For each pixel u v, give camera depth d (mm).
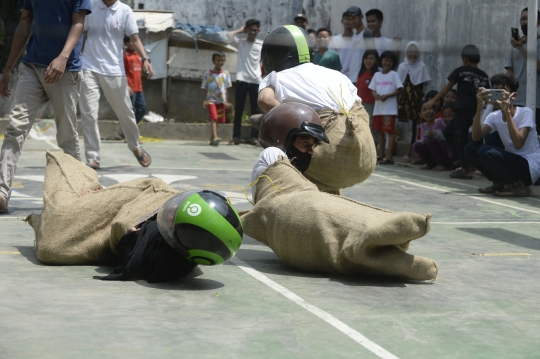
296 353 3176
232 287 4270
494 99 8758
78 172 5059
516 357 3260
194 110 15953
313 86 5336
